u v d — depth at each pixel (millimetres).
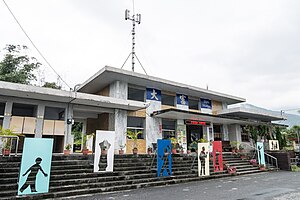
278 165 16891
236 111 18750
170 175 10438
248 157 16531
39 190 7145
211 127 19266
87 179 8375
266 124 21469
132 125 15305
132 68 20844
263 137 22469
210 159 13664
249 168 14609
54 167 8539
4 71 21250
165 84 15953
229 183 10023
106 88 16125
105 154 9312
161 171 10211
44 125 12180
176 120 17094
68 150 10586
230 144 19594
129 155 11008
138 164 10680
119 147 13930
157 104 16484
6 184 7195
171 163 11094
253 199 6789
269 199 6762
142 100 16109
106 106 14070
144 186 9031
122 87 15016
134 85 15781
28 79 22234
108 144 9453
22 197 6738
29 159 7176
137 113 15406
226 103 22047
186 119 17453
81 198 7109
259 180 10977
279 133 23000
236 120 18422
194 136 18656
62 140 12812
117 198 7059
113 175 9297
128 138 14648
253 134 21250
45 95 11406
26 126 11648
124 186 8531
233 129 20609
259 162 15430
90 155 9930
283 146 22516
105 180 8727
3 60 21656
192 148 16703
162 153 10398
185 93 18328
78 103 13289
